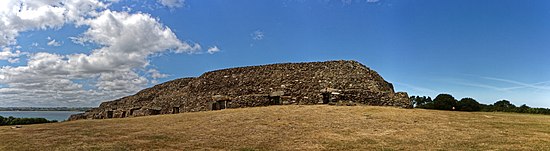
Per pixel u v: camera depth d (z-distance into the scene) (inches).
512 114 1060.5
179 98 1540.4
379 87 1318.9
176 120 956.0
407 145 581.6
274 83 1386.6
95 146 603.5
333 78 1315.2
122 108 1768.0
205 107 1366.9
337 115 923.4
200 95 1487.5
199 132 738.8
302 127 767.7
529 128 740.0
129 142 636.7
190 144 614.2
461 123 808.9
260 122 844.6
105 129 812.0
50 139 681.0
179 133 730.8
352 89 1243.8
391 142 607.8
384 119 858.8
